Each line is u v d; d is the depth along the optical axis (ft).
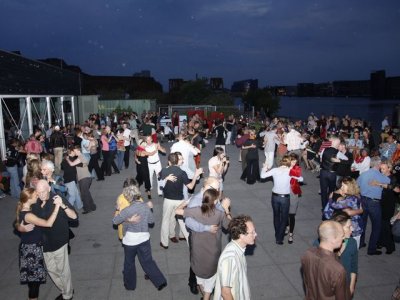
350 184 16.08
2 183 32.35
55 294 16.88
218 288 11.49
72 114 72.59
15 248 22.16
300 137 40.06
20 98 45.60
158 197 32.09
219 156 24.23
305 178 39.52
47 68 55.52
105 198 32.14
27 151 34.81
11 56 40.60
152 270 16.63
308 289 10.59
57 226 15.02
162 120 78.43
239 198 32.17
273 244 22.13
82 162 27.58
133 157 53.62
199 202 14.32
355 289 16.99
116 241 22.85
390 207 20.06
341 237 10.30
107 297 16.49
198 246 13.96
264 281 17.75
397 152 32.58
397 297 12.25
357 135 37.76
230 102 123.34
